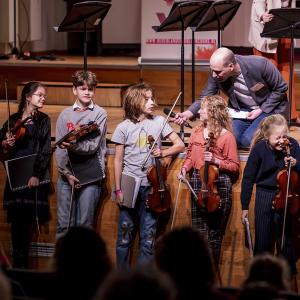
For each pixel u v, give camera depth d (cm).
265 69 812
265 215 755
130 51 1584
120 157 784
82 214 816
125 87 1165
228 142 766
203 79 1189
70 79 1250
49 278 455
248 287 392
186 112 821
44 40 1580
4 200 835
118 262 808
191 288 414
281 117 742
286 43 991
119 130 780
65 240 446
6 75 1266
